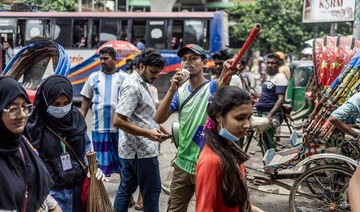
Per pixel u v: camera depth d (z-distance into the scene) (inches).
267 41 957.8
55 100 108.8
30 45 181.2
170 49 551.2
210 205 81.5
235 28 997.2
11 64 187.9
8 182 80.7
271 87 245.6
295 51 959.0
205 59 128.3
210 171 82.2
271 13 964.0
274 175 183.0
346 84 168.2
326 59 207.6
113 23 559.8
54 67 183.8
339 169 162.1
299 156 177.3
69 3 837.2
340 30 674.8
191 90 127.3
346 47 207.2
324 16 396.5
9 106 80.1
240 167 89.4
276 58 243.9
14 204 81.4
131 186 147.5
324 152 176.1
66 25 563.8
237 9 1024.9
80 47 561.3
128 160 143.3
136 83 139.5
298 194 175.6
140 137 141.2
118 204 147.5
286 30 952.3
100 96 193.0
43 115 111.7
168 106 124.2
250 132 238.4
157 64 139.3
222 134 83.8
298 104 419.8
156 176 143.6
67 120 113.1
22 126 82.2
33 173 89.0
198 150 124.6
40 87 110.8
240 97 82.3
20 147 86.2
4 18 574.2
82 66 560.1
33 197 88.8
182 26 548.7
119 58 507.5
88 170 117.1
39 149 111.0
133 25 559.5
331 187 166.2
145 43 556.7
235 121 82.6
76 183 116.2
